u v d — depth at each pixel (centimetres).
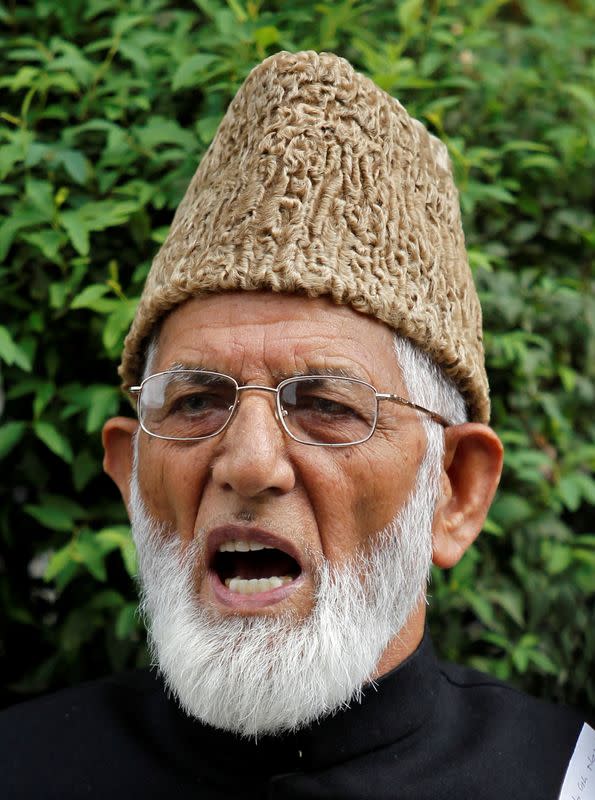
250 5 223
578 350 242
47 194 209
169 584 163
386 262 162
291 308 156
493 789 164
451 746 173
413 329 163
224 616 154
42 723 188
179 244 169
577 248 249
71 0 238
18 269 219
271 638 151
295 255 155
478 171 239
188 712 162
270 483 149
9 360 205
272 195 159
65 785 173
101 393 216
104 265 223
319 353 155
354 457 156
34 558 238
